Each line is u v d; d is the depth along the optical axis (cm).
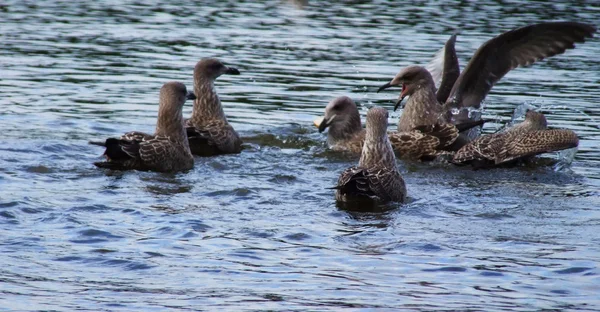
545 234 1172
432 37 2678
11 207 1209
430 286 977
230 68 1738
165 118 1514
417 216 1252
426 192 1401
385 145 1353
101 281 977
